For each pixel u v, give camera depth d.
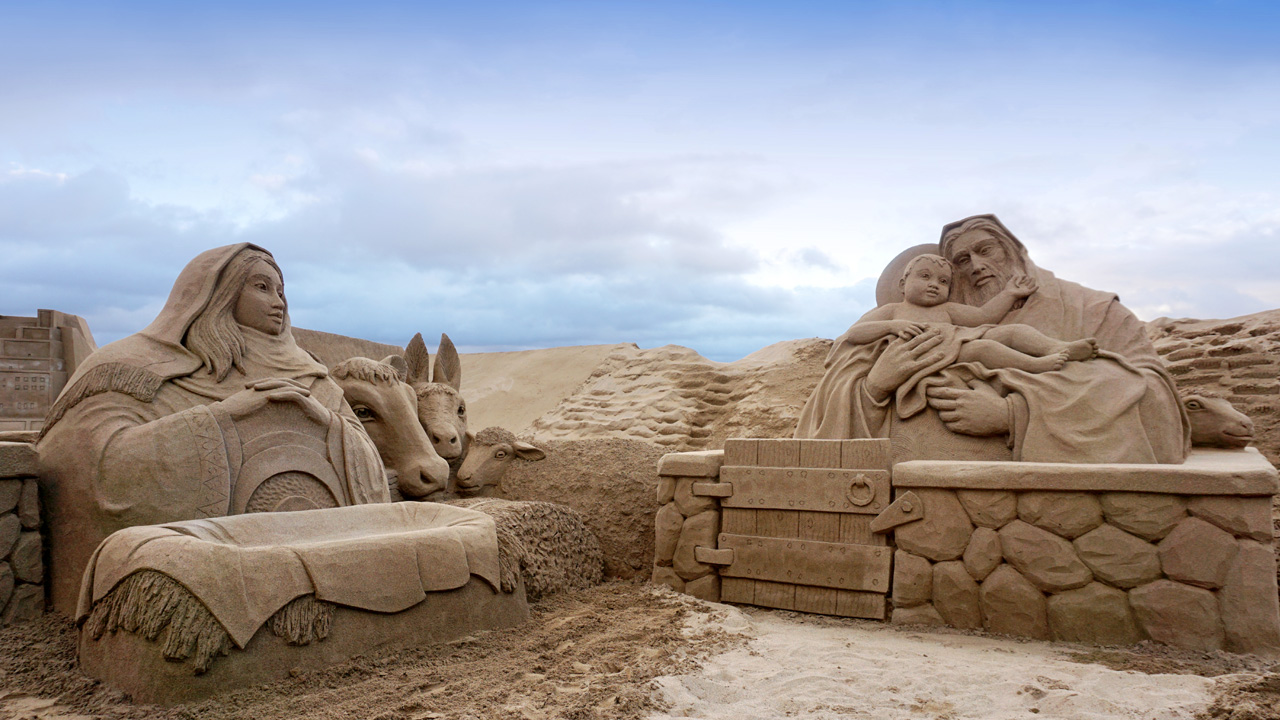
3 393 8.58
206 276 4.86
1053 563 4.28
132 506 4.01
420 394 6.66
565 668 3.61
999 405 5.50
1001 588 4.38
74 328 9.19
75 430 4.23
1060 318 5.97
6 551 3.95
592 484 6.27
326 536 4.06
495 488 6.55
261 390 4.60
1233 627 3.94
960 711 3.08
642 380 12.71
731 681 3.42
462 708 3.04
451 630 3.99
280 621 3.30
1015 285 6.17
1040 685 3.32
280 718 2.94
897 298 6.79
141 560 3.18
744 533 5.24
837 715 3.02
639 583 5.71
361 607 3.57
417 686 3.30
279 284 5.25
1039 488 4.35
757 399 10.71
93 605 3.35
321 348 7.64
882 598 4.73
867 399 6.04
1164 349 9.82
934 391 5.78
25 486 4.08
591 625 4.44
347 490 4.89
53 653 3.55
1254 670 3.66
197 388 4.59
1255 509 4.00
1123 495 4.21
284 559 3.38
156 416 4.36
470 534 4.24
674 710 3.03
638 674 3.44
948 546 4.55
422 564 3.89
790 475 5.11
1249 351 8.91
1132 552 4.15
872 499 4.83
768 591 5.08
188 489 4.15
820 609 4.90
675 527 5.45
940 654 3.93
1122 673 3.50
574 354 16.36
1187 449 5.44
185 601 3.07
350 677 3.40
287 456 4.62
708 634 4.22
